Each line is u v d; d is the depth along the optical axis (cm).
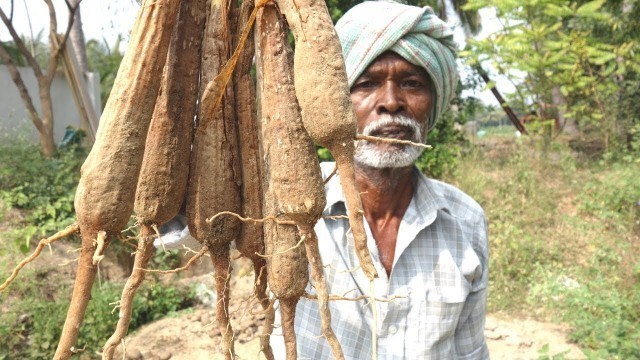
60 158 793
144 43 105
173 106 112
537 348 438
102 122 104
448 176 740
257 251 121
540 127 795
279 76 112
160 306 538
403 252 184
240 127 120
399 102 167
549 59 651
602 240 570
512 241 564
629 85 795
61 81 1045
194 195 116
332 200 181
